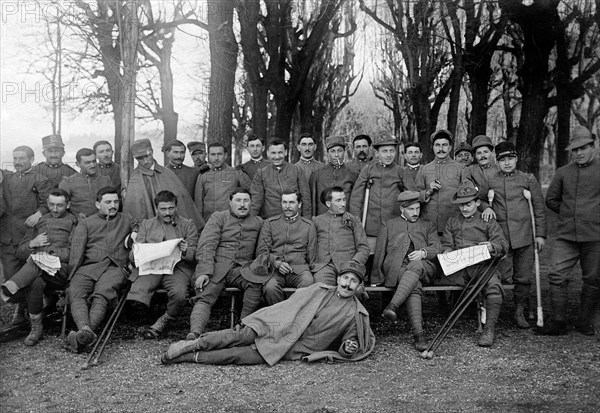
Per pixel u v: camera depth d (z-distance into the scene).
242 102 18.95
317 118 18.89
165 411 4.57
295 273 6.57
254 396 4.89
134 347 6.20
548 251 11.81
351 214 7.10
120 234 6.70
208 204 7.70
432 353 5.87
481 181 7.16
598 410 4.53
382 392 4.96
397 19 13.66
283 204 6.80
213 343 5.74
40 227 6.79
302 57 14.98
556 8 13.38
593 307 6.54
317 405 4.69
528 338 6.44
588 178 6.52
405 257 6.73
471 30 13.74
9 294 6.20
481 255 6.51
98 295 6.27
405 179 7.44
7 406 4.65
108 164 8.02
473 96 14.86
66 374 5.39
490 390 4.98
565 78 15.99
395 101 18.23
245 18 13.46
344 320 5.85
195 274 6.41
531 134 14.03
